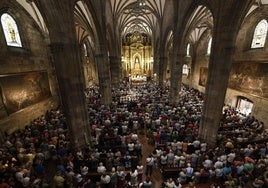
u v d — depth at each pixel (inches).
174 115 519.2
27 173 278.7
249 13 592.1
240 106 708.0
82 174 293.6
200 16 620.4
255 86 599.2
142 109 604.7
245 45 649.6
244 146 382.3
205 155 326.3
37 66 606.2
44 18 302.2
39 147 380.2
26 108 517.7
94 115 545.6
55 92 732.0
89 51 1225.4
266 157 320.8
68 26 335.6
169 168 305.9
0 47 430.9
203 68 1018.1
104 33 641.6
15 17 502.6
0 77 419.5
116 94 897.5
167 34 876.6
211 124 410.6
